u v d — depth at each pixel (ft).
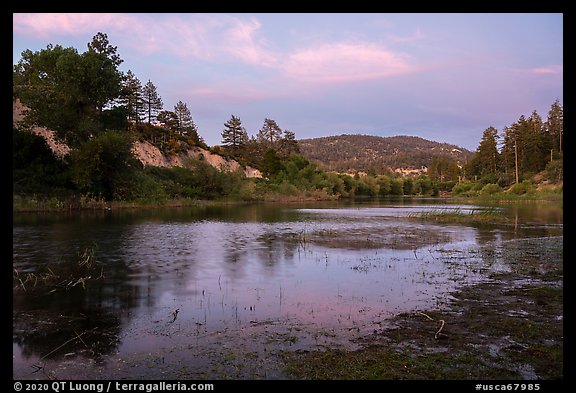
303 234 66.85
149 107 296.71
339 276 36.76
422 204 184.24
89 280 35.12
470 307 27.32
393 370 17.93
